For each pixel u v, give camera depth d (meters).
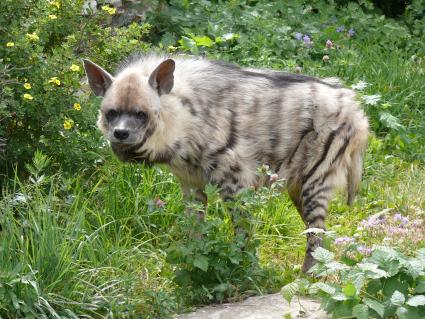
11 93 9.58
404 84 14.02
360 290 7.74
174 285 8.70
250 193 8.48
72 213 9.55
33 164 10.16
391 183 12.02
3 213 8.82
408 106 13.73
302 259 9.80
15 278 7.78
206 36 14.26
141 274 8.84
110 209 9.91
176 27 14.77
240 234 8.42
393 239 9.03
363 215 11.00
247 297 8.52
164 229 9.91
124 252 8.98
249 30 14.66
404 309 7.37
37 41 10.30
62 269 8.21
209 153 8.94
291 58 14.21
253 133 9.12
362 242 9.33
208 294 8.27
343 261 8.00
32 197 9.38
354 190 9.67
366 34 15.78
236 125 9.04
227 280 8.47
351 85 13.55
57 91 10.06
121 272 8.68
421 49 15.77
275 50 14.25
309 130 9.30
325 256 7.91
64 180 9.55
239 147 9.05
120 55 11.15
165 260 8.62
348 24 16.03
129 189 10.23
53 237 8.30
